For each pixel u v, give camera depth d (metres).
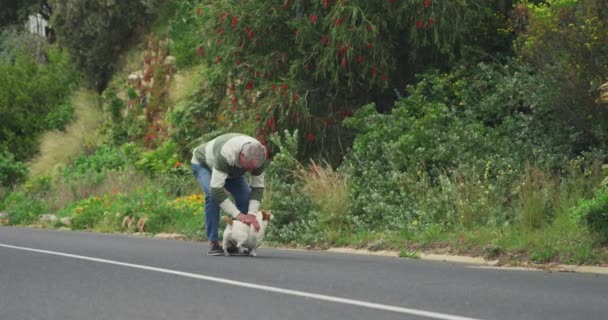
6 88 70.44
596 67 31.25
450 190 29.98
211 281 18.45
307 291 16.89
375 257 25.47
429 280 18.92
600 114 31.75
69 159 63.59
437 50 40.59
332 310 14.51
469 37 40.94
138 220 39.28
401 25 39.25
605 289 17.53
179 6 67.88
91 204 44.84
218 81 46.62
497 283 18.45
